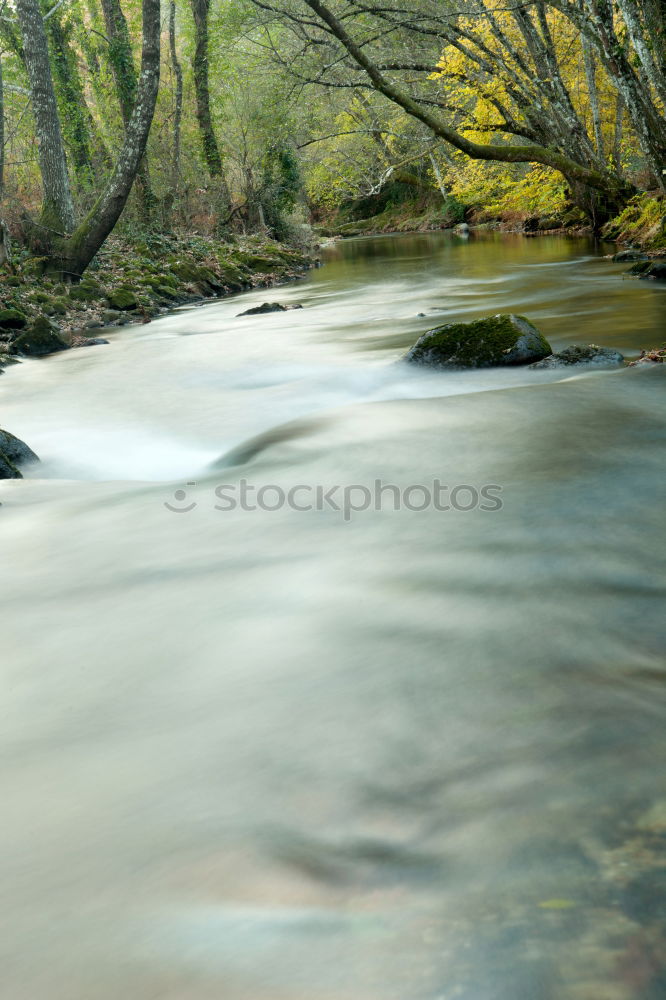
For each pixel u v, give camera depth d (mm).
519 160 19594
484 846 1576
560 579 3049
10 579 3457
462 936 1332
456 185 36438
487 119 22500
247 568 3377
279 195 32219
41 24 17172
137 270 19828
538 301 12758
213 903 1480
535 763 1866
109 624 2920
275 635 2725
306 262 27047
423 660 2459
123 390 8953
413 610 2842
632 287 13117
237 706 2281
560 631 2600
